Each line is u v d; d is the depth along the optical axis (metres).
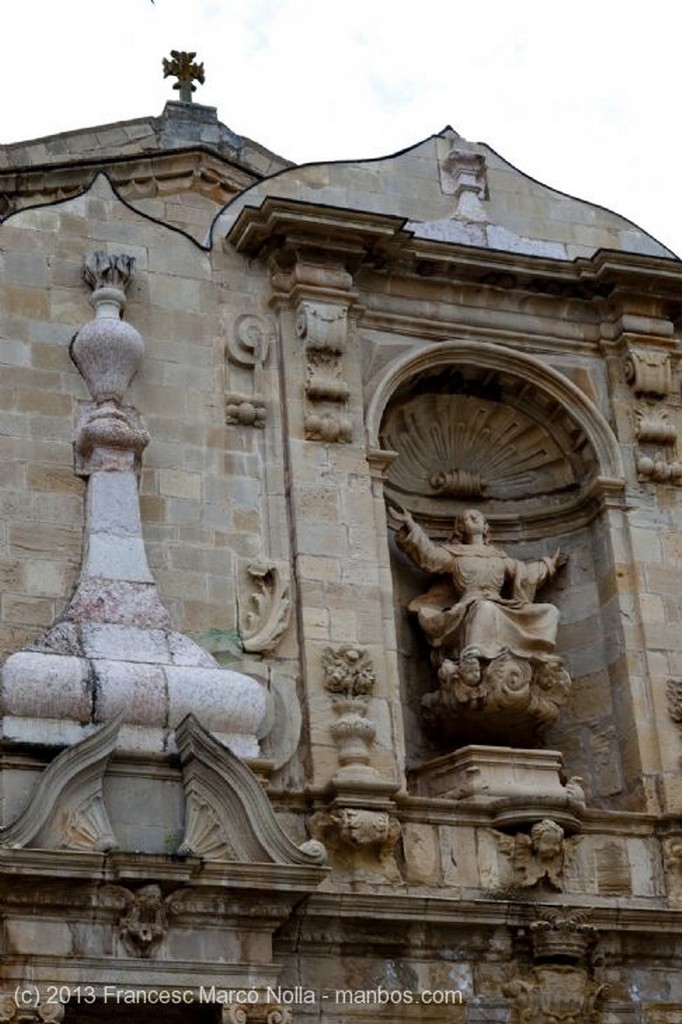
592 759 28.89
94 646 25.25
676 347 31.09
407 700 28.81
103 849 23.39
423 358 29.78
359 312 29.56
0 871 22.81
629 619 29.05
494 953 25.64
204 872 23.66
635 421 30.44
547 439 30.98
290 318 29.06
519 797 26.47
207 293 28.95
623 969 26.28
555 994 25.38
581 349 30.91
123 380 27.56
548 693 28.08
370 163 31.03
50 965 22.95
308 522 27.61
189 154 36.22
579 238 31.94
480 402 30.89
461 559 29.08
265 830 24.17
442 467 31.00
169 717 24.92
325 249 29.22
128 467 26.95
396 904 24.95
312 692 26.50
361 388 29.03
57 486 26.81
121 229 28.98
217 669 25.55
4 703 24.41
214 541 27.28
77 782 23.67
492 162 31.98
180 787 24.39
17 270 28.12
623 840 27.28
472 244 31.00
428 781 27.77
